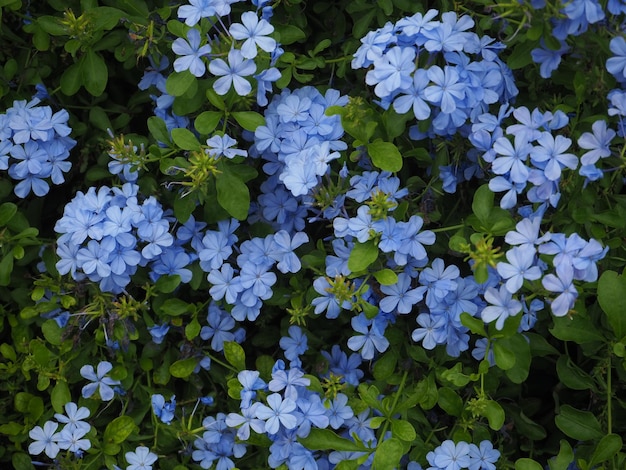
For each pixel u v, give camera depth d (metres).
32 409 0.86
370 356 0.82
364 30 0.86
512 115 0.82
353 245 0.80
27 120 0.84
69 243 0.82
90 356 0.87
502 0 0.77
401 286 0.80
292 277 0.84
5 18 0.89
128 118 0.90
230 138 0.81
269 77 0.81
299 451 0.81
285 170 0.81
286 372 0.81
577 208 0.79
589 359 0.84
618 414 0.84
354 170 0.84
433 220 0.82
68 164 0.85
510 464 0.83
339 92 0.84
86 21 0.84
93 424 0.87
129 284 0.86
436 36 0.78
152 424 0.85
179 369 0.84
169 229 0.85
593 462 0.78
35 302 0.88
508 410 0.86
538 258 0.77
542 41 0.78
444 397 0.80
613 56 0.78
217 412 0.87
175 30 0.82
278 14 0.88
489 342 0.79
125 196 0.82
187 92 0.82
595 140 0.76
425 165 0.84
